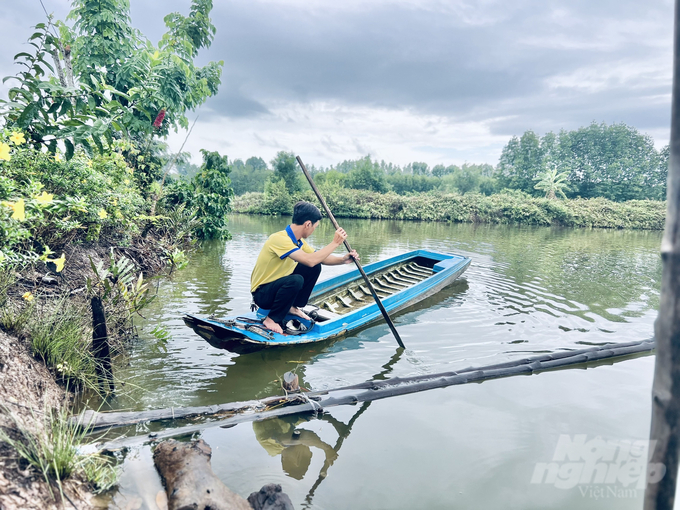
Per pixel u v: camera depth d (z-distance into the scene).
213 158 10.12
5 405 1.98
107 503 1.75
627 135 47.12
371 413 2.75
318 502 1.92
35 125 3.73
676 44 0.93
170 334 4.05
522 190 45.94
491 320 4.91
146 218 6.73
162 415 2.51
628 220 25.81
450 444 2.41
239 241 11.27
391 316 5.02
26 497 1.52
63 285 4.02
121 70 7.50
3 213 2.74
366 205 26.61
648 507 1.09
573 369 3.55
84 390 2.79
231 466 2.16
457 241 13.23
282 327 4.07
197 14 9.64
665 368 1.01
